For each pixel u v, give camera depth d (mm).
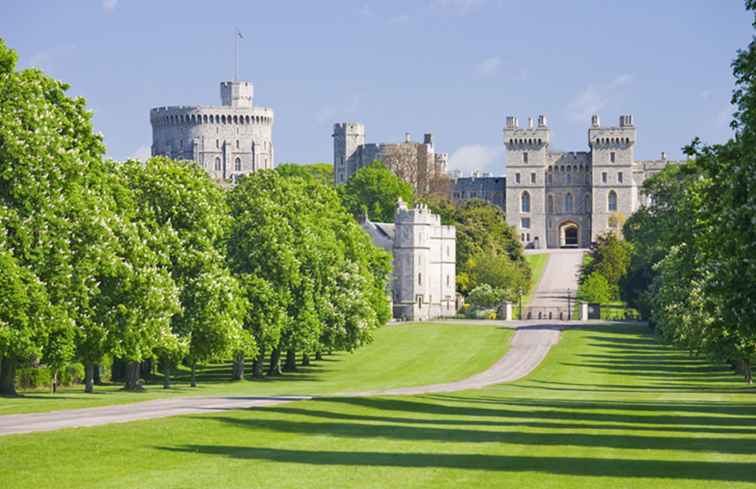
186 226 93438
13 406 64125
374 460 43875
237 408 62594
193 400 71375
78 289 71250
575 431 56562
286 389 94938
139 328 77750
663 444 50750
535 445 49844
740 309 53719
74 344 71375
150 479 38438
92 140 78375
